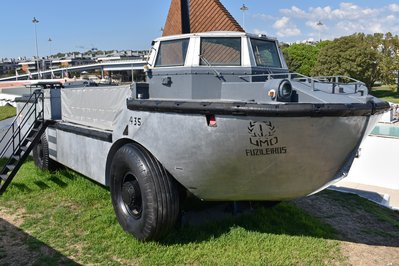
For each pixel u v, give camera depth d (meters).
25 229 5.33
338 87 4.27
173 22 6.84
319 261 4.53
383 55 51.16
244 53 5.09
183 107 4.09
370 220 6.30
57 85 8.80
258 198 4.70
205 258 4.46
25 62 124.81
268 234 5.11
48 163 8.12
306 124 3.71
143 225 4.66
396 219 6.73
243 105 3.73
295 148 3.91
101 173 5.90
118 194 5.23
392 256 4.86
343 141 3.99
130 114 4.96
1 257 4.53
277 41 5.73
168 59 5.26
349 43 50.62
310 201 7.12
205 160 4.20
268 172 4.15
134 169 4.67
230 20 6.90
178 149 4.32
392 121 22.30
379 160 12.02
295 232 5.30
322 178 4.30
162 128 4.42
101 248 4.70
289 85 3.98
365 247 5.10
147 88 5.39
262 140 3.86
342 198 7.50
